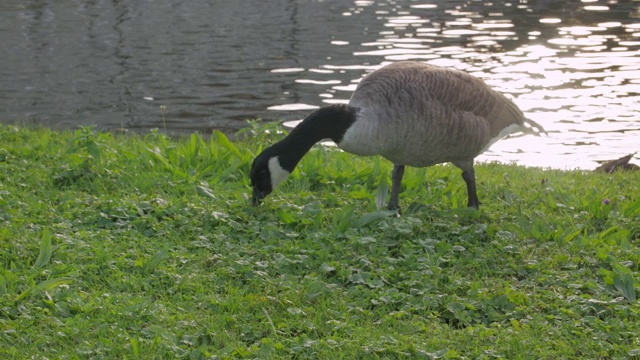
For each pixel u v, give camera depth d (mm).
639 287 8312
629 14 30781
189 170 11820
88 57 25359
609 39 26859
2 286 7828
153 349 7047
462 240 9414
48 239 8609
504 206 10805
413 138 9305
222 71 23734
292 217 9773
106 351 7000
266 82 22609
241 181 11617
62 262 8539
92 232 9367
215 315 7699
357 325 7664
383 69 9602
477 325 7578
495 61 24156
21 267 8461
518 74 22750
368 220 9727
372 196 10852
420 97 9203
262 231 9500
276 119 19531
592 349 7262
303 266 8789
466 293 8258
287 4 33156
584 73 22828
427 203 10648
